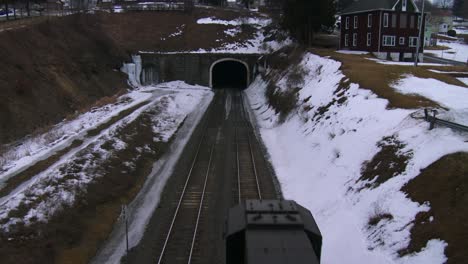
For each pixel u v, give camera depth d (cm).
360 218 1490
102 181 2000
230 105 4412
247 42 6100
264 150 2803
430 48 6975
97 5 7700
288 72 4281
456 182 1258
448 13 12631
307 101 3156
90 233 1603
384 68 3139
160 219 1784
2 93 2867
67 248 1469
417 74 2888
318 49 4519
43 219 1538
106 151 2330
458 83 2669
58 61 3891
